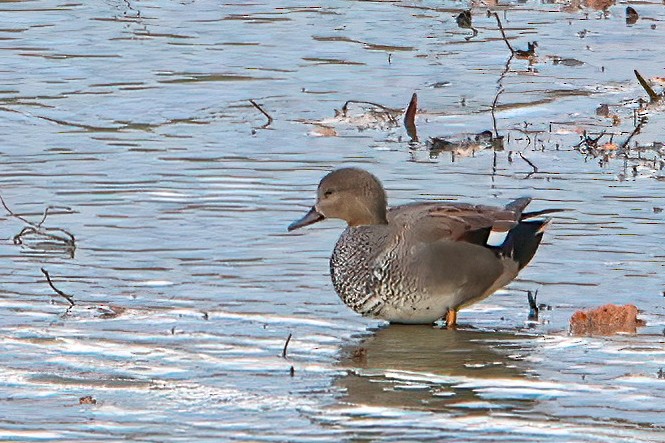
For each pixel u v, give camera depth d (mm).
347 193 11898
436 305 11648
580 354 10812
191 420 9398
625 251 13133
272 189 14992
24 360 10469
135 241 13375
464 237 11797
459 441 9078
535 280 12531
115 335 11039
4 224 13852
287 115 17906
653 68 19953
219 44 21453
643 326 11383
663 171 15680
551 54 20766
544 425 9359
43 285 12188
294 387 10070
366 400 9828
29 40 21672
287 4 24219
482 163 15969
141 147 16531
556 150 16453
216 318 11500
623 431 9258
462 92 18875
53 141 16750
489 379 10273
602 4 23875
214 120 17672
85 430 9195
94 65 20234
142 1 24484
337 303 12062
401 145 16688
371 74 19781
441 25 22641
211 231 13688
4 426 9234
